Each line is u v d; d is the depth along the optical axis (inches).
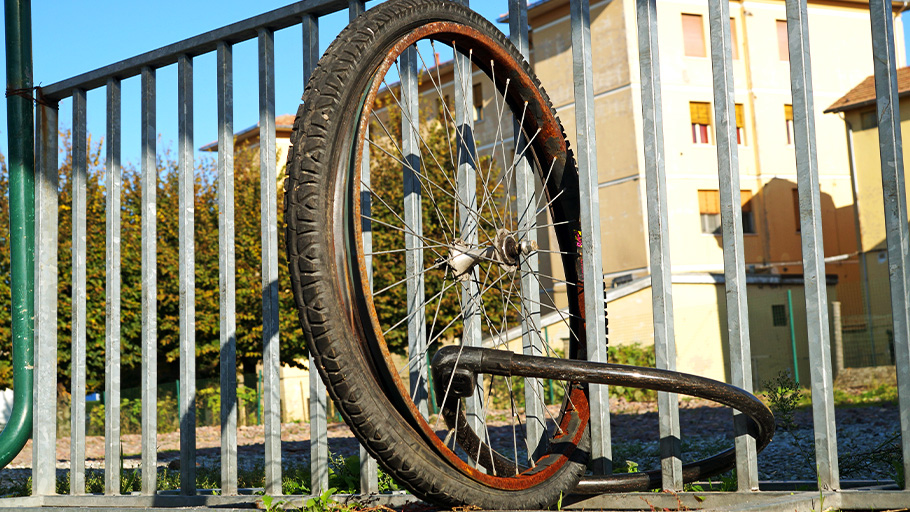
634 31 1144.8
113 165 176.6
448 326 130.2
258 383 860.0
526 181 145.5
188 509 123.3
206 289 926.4
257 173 1031.0
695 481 133.9
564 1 1193.4
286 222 98.9
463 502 104.7
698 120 1182.3
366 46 106.7
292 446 450.9
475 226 142.7
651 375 110.9
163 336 868.0
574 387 134.8
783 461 250.2
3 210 800.9
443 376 113.5
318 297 96.0
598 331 132.5
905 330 112.4
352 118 104.4
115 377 169.3
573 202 146.1
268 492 145.5
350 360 97.0
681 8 1181.7
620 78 1147.9
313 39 152.6
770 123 1231.5
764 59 1238.9
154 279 166.7
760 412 117.6
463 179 143.1
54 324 183.8
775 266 1201.4
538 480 118.6
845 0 1299.2
